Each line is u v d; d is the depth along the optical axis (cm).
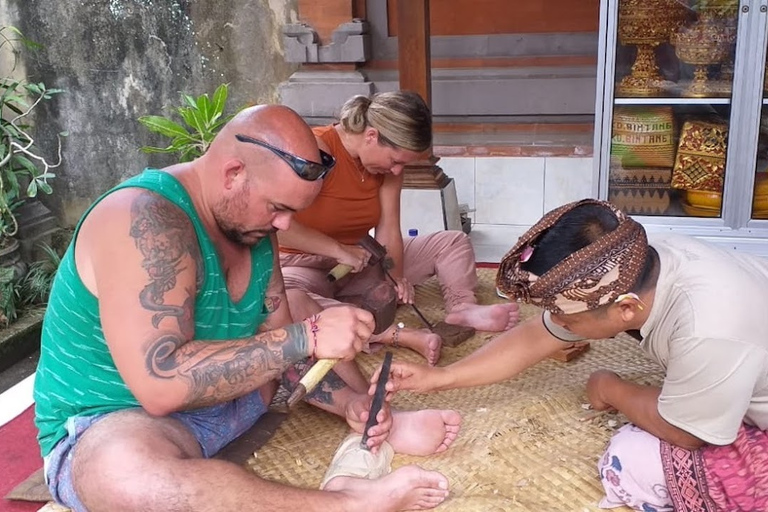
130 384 148
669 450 158
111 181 465
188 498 143
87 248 152
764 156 299
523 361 186
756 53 283
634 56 298
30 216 418
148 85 445
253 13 420
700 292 144
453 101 416
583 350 237
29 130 462
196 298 159
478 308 261
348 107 238
